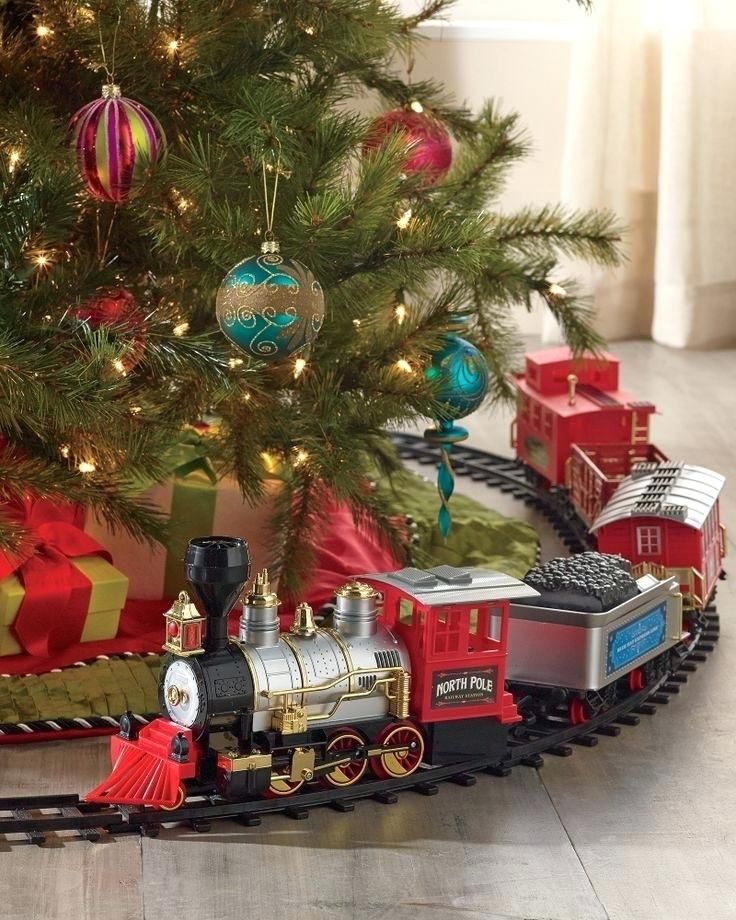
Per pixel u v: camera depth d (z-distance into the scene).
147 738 1.62
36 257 1.85
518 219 2.45
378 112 2.45
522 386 2.96
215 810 1.58
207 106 2.04
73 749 1.79
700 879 1.51
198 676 1.56
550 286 2.43
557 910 1.44
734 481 2.97
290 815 1.61
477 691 1.70
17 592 1.98
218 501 2.21
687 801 1.69
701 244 4.23
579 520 2.69
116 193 1.81
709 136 4.17
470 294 2.37
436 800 1.67
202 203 1.86
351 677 1.63
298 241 1.80
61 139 1.89
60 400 1.73
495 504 2.89
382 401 2.05
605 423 2.73
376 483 2.70
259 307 1.66
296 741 1.60
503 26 4.29
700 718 1.92
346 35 2.12
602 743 1.84
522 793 1.69
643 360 4.13
